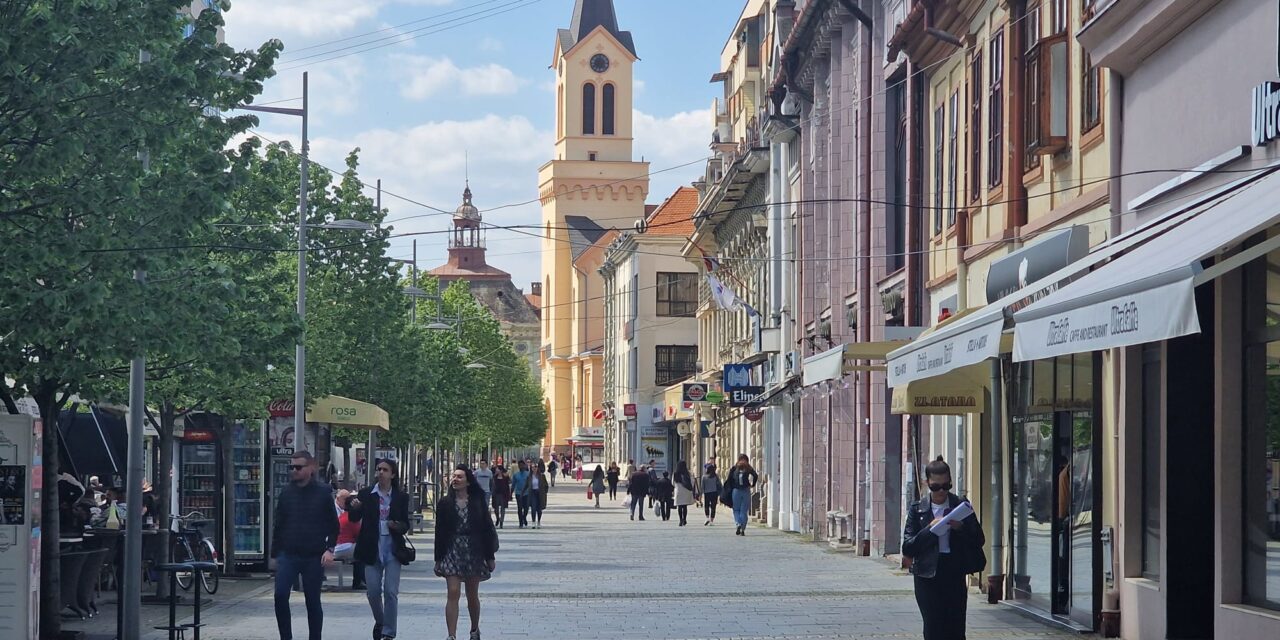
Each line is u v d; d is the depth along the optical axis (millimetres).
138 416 20781
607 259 131625
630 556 40250
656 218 115375
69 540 23578
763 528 59062
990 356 16281
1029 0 24703
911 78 33375
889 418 37375
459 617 23891
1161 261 12578
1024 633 20188
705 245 83750
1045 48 22625
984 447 26250
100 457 35000
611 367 134625
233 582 30359
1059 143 22609
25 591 17375
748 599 26953
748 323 68375
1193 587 17609
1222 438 16453
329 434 47812
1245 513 16312
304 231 35969
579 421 165625
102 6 16812
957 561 15461
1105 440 19922
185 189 18438
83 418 34875
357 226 36906
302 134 36188
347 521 28562
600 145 166625
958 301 28656
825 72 47125
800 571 33938
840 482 42781
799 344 51312
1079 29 21719
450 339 72250
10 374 18828
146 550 28297
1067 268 15953
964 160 29125
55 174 17094
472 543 19484
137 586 20422
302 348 33875
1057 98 22641
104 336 17969
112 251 17734
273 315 21656
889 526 37531
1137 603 18672
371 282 46844
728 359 76875
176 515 31016
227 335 20203
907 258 33188
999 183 26312
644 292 114688
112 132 17141
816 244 47281
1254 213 11805
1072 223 21969
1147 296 11375
